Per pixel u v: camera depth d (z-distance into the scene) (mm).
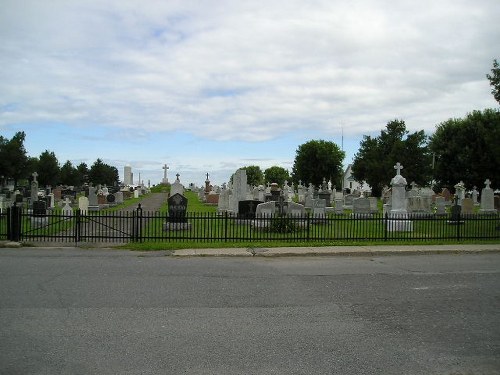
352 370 5695
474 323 7625
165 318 7578
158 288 9609
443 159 56125
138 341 6527
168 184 78438
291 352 6238
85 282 10008
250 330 7086
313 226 22172
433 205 42500
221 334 6883
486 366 5898
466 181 53812
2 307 8008
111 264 12328
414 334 7047
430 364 5930
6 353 6000
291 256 14516
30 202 34344
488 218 18906
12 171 54500
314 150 83750
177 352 6156
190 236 18031
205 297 8945
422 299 9109
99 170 78625
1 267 11555
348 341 6699
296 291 9602
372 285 10281
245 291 9500
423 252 15336
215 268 12062
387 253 15117
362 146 72000
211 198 45531
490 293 9656
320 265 12836
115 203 41062
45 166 63219
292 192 60062
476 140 52281
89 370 5531
